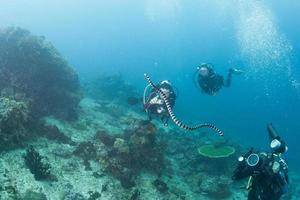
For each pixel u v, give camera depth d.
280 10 125.19
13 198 7.31
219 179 12.55
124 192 9.48
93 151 10.62
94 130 13.14
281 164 6.55
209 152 13.40
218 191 12.05
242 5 47.34
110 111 16.59
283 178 6.51
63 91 13.36
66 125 12.52
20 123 9.70
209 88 12.36
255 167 6.30
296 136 34.66
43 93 12.89
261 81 112.12
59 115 12.85
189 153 14.20
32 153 8.76
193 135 17.16
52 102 13.05
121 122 15.53
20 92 12.01
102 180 9.59
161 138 14.65
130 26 168.38
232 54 151.12
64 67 13.72
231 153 13.31
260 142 25.86
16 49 12.95
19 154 8.97
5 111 9.23
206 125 7.99
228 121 33.28
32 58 12.80
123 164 10.47
